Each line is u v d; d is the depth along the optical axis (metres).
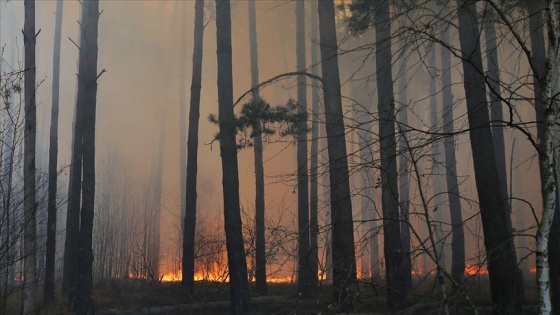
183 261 17.39
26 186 11.20
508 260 10.06
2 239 10.27
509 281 9.98
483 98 10.59
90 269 15.23
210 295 16.64
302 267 14.96
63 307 16.33
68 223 19.28
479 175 10.78
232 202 14.27
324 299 11.93
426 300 11.21
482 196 10.68
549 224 4.80
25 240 11.36
